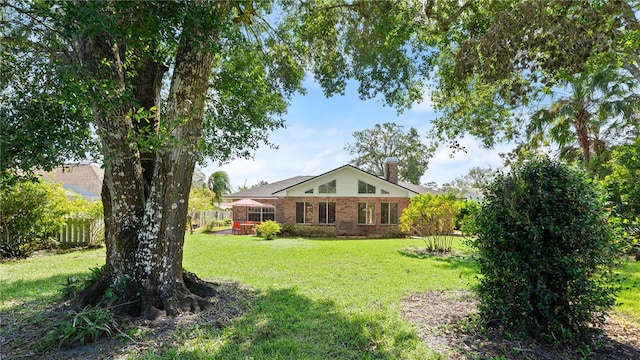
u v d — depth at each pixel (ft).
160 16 11.03
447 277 23.52
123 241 14.76
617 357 10.90
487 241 13.33
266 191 80.48
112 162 14.53
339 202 66.80
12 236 31.35
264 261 30.50
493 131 29.81
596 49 15.44
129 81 14.48
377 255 34.73
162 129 12.51
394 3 19.86
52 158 11.07
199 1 11.68
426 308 16.12
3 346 11.21
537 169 13.12
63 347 11.16
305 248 40.63
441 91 26.14
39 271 24.53
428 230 39.27
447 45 21.94
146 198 15.75
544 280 12.16
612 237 12.17
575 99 41.34
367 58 22.35
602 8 14.40
